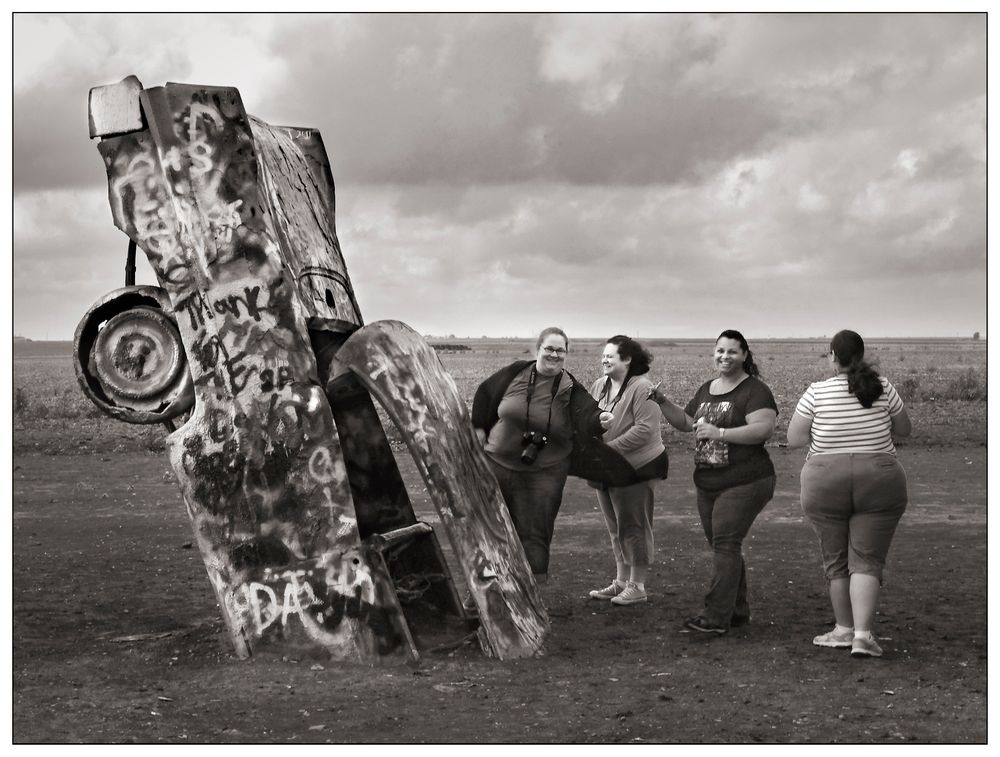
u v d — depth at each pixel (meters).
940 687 6.20
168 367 7.12
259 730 5.42
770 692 6.11
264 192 7.18
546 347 8.09
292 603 6.77
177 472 6.93
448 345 137.62
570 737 5.30
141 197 7.02
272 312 6.92
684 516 13.59
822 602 8.65
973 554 10.59
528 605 7.37
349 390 7.55
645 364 8.50
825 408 7.02
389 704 5.88
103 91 7.04
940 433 23.05
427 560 7.61
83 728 5.43
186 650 7.07
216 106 7.00
